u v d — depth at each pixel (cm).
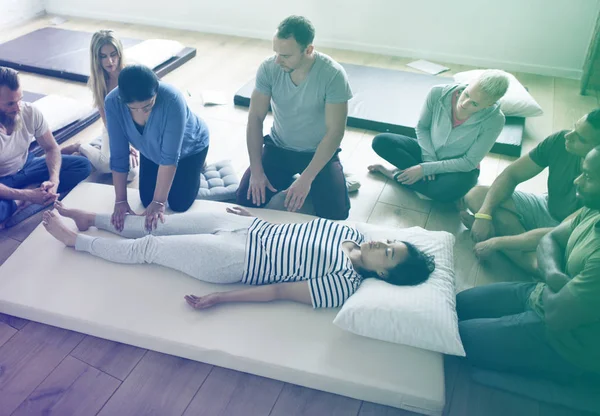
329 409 171
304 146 243
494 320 176
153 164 244
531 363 169
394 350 177
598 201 150
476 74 364
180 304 193
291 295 190
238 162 295
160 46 404
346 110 224
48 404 170
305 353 176
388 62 427
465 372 186
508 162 303
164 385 177
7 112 223
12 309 195
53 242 218
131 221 220
